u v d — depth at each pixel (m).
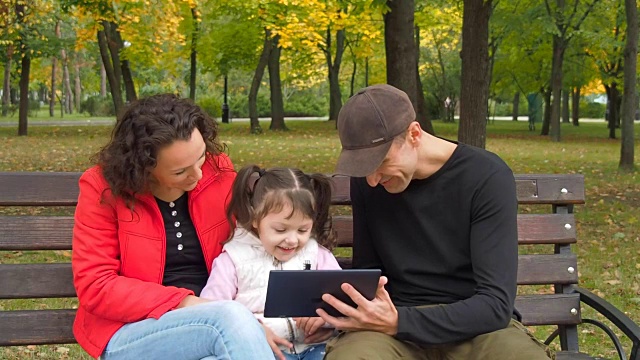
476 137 9.70
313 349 2.92
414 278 2.88
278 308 2.60
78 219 2.75
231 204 2.88
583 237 8.20
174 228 2.90
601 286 6.36
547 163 16.11
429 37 37.16
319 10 17.38
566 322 3.36
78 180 3.04
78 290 2.70
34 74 48.84
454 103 42.41
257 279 2.88
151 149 2.62
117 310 2.66
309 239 3.02
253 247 2.90
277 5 17.61
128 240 2.77
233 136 23.25
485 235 2.73
